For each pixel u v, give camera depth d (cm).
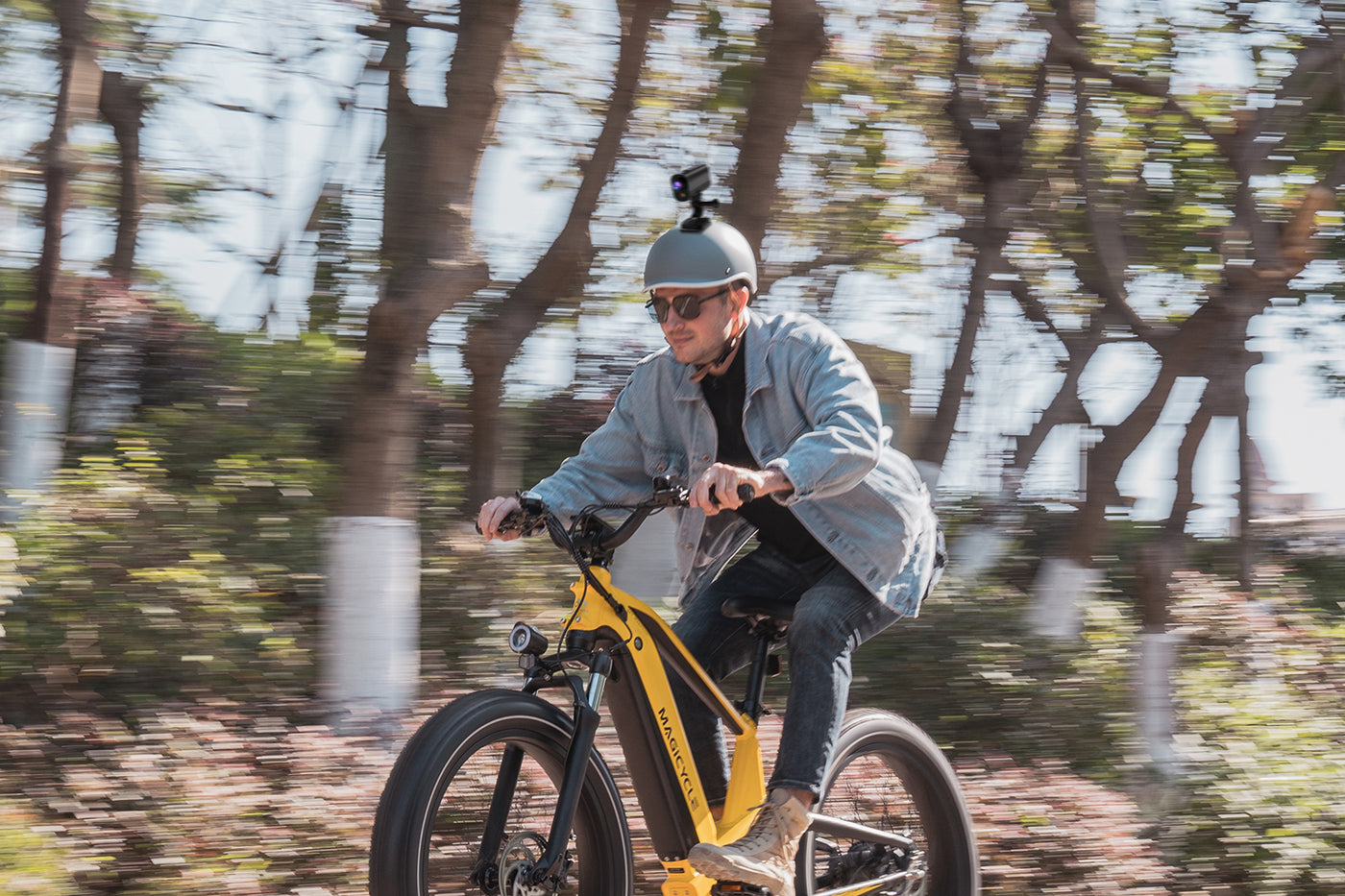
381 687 566
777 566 315
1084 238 812
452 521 759
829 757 281
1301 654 706
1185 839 470
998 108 812
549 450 866
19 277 793
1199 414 819
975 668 616
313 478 711
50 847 364
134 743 471
